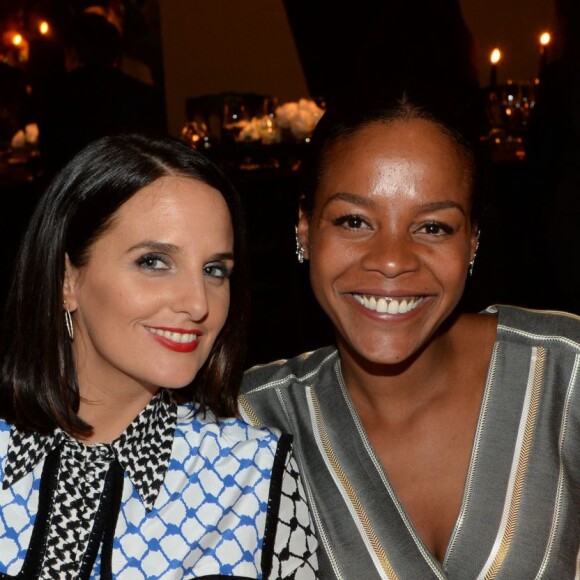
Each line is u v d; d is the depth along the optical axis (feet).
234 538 5.60
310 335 15.08
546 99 13.64
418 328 5.85
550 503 5.97
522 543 5.94
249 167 16.15
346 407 6.28
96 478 5.58
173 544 5.53
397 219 5.61
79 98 14.80
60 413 5.52
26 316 5.58
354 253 5.73
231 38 27.22
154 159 5.35
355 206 5.66
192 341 5.49
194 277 5.38
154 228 5.29
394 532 6.05
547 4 25.03
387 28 9.29
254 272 15.64
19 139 18.54
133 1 25.80
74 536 5.45
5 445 5.56
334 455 6.25
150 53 26.61
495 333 6.33
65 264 5.52
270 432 5.96
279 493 5.77
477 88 9.32
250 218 15.17
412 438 6.19
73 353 5.67
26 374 5.56
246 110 17.56
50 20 19.67
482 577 5.97
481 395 6.16
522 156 16.20
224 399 6.12
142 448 5.64
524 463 6.02
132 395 5.68
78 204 5.39
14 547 5.39
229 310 5.99
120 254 5.33
